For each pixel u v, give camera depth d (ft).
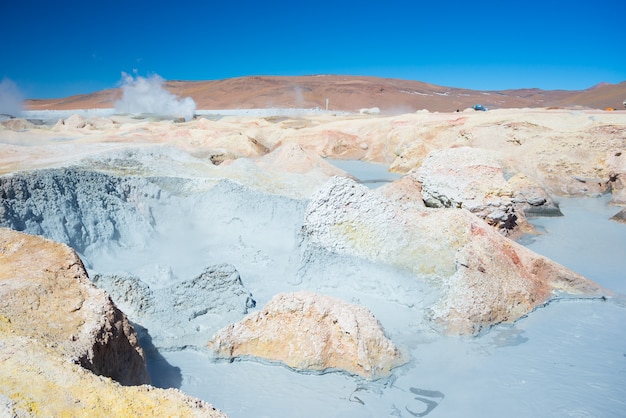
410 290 37.32
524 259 38.70
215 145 98.58
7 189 41.37
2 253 24.56
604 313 35.14
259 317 29.12
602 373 27.32
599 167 79.25
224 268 36.04
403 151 99.19
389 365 27.48
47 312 20.84
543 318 34.40
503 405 24.56
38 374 16.34
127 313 31.91
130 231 47.83
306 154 82.28
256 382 26.37
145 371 23.85
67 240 42.22
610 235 54.34
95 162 60.03
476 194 52.29
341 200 42.42
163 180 55.67
